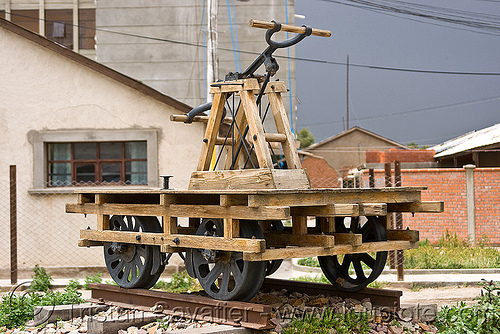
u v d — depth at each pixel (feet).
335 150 173.47
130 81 41.39
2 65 42.32
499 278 37.76
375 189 21.67
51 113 42.11
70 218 41.78
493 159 72.08
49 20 81.10
